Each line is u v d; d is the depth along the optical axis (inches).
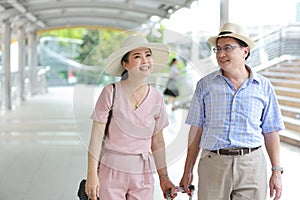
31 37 665.6
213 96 101.2
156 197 168.4
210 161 101.8
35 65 681.0
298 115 339.6
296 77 395.5
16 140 301.3
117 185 94.4
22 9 423.8
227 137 100.2
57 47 1138.0
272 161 106.0
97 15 530.0
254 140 100.9
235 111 100.4
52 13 533.0
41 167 227.3
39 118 410.9
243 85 100.7
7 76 482.3
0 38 602.2
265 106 103.6
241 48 99.7
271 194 106.1
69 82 948.6
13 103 543.8
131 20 533.6
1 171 219.1
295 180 204.7
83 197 101.5
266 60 450.6
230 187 101.0
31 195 182.2
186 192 106.0
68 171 219.5
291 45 458.6
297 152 266.7
